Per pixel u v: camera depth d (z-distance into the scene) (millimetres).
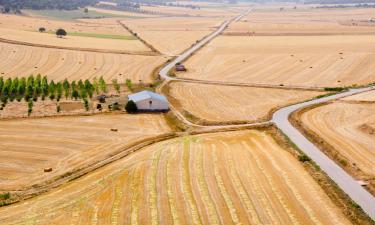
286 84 111000
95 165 57688
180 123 78500
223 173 53375
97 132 71625
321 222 42094
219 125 77188
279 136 69500
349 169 55344
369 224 41938
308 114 82125
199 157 58875
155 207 44469
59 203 45875
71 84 104312
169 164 56031
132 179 51469
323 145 64438
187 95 99812
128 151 63094
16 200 47906
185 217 42531
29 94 94500
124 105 89875
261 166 56094
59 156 60875
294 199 46750
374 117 79188
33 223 41562
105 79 114375
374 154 61000
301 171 54594
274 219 42500
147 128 74938
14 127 73062
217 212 43625
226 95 99938
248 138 69125
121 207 44531
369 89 104750
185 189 48625
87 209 44250
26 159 59562
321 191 48812
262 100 95062
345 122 76625
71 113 82938
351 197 47406
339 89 104375
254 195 47500
